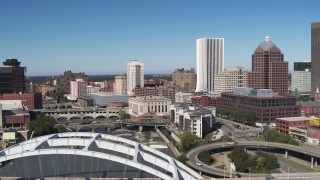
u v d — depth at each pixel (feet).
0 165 533.55
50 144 489.67
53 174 505.66
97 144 475.72
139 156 460.96
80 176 507.71
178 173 447.42
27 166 529.04
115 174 507.71
